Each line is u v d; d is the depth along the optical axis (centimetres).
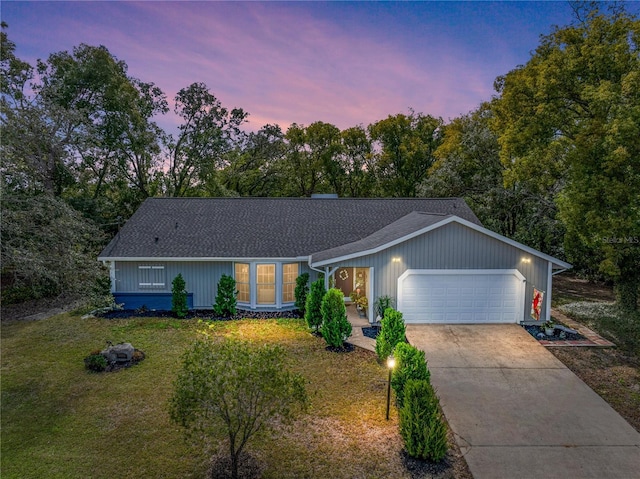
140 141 2658
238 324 1437
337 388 944
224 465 653
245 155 3675
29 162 1289
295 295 1584
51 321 1462
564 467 675
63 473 642
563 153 1631
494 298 1431
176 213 1864
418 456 682
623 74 1397
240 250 1620
